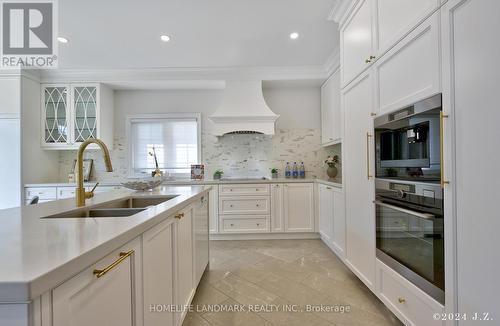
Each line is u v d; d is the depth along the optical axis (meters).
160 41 2.67
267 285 2.08
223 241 3.34
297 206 3.39
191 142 3.94
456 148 1.01
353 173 1.98
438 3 1.09
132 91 3.92
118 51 2.88
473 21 0.93
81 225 0.86
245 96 3.52
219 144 3.94
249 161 3.93
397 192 1.42
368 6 1.71
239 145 3.95
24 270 0.49
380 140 1.59
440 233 1.10
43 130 3.44
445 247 1.07
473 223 0.94
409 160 1.31
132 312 0.87
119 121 3.90
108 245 0.68
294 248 3.02
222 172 3.91
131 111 3.91
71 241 0.68
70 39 2.58
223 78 3.53
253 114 3.45
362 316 1.65
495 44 0.85
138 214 1.04
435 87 1.11
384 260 1.57
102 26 2.35
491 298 0.87
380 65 1.57
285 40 2.68
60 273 0.52
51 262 0.53
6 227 0.84
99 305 0.69
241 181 3.40
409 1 1.29
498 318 0.85
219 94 3.95
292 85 3.83
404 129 1.35
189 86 3.78
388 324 1.56
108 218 0.97
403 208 1.35
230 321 1.61
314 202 3.38
